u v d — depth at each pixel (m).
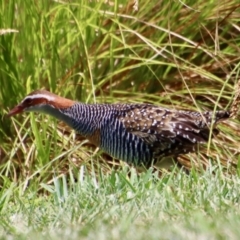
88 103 12.38
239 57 13.52
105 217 7.69
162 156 11.61
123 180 9.22
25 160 12.47
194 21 13.53
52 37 12.87
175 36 13.53
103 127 11.61
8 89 12.89
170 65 12.77
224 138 12.98
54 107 11.79
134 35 13.41
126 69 13.14
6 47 12.69
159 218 7.55
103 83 13.39
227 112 11.55
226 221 7.16
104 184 9.30
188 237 6.70
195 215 7.34
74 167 11.80
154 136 11.38
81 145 12.71
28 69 13.05
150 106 11.66
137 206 8.14
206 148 12.66
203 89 13.41
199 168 11.67
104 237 6.95
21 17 13.03
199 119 11.49
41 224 7.79
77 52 13.27
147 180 9.31
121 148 11.59
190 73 13.60
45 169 12.02
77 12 13.28
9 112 12.01
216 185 8.94
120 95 13.48
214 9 13.59
